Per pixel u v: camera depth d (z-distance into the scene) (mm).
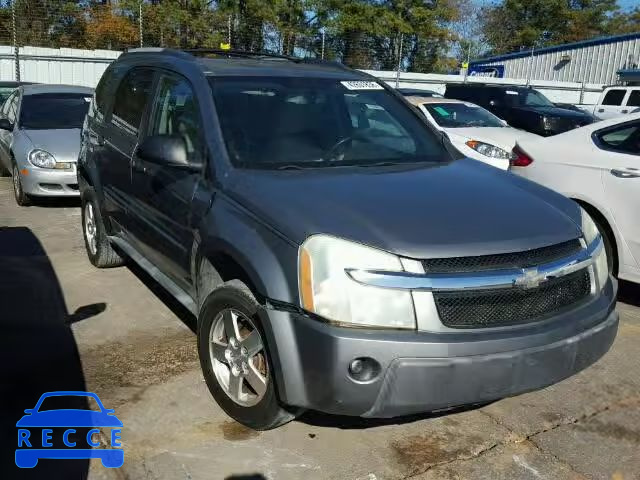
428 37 33875
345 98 4238
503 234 2941
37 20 23219
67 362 3982
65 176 7957
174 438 3225
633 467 3119
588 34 48094
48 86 9930
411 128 4328
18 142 8281
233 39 27609
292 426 3367
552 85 26781
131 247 4871
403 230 2848
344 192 3191
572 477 3029
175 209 3777
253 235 3033
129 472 2957
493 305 2834
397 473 3010
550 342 2875
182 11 26516
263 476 2957
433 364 2662
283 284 2828
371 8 31375
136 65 4988
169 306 4953
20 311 4777
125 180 4582
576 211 3453
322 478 2955
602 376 4039
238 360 3244
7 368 3873
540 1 48000
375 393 2699
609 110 18141
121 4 25797
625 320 4992
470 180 3621
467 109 10453
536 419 3521
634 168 4992
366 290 2699
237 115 3764
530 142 5895
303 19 30656
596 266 3250
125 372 3875
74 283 5410
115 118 5047
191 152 3744
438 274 2750
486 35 49656
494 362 2729
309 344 2738
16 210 8148
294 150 3709
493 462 3121
